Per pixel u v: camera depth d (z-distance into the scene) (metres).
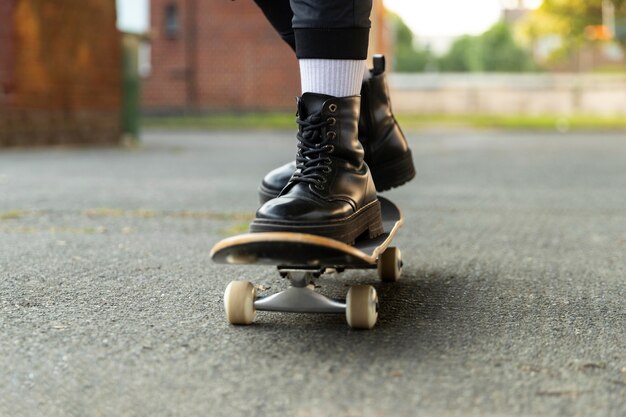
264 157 8.90
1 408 1.33
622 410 1.33
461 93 24.34
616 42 22.97
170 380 1.46
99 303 2.06
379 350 1.64
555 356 1.63
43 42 9.81
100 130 11.02
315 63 1.86
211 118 22.02
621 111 23.56
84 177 6.18
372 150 2.28
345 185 1.82
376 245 1.89
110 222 3.73
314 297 1.81
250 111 22.80
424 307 2.06
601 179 6.31
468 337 1.76
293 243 1.60
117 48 11.27
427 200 4.81
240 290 1.81
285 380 1.46
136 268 2.57
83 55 10.55
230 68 22.77
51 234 3.32
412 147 11.19
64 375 1.49
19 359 1.58
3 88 9.30
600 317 1.97
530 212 4.27
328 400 1.36
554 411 1.32
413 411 1.31
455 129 18.06
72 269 2.54
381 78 2.27
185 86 22.94
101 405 1.34
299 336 1.75
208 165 7.59
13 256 2.76
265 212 1.72
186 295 2.17
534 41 25.02
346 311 1.78
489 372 1.51
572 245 3.18
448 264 2.73
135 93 11.71
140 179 6.05
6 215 3.92
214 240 3.20
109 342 1.70
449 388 1.42
